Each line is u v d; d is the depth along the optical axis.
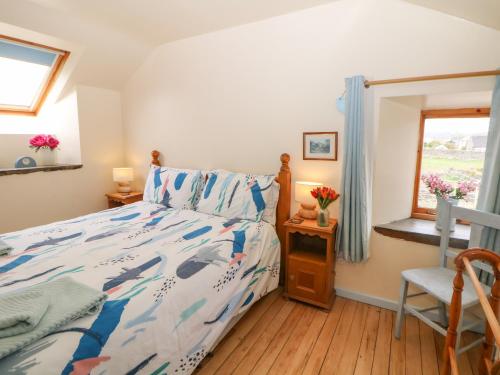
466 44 1.82
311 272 2.26
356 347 1.87
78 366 0.99
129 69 3.28
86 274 1.49
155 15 2.39
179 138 3.17
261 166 2.70
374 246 2.31
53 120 3.42
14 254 1.73
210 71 2.83
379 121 2.16
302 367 1.71
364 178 2.12
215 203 2.56
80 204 3.31
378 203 2.32
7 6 2.11
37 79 3.09
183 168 3.21
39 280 1.43
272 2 2.17
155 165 3.30
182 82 3.04
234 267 1.81
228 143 2.85
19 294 1.21
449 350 1.24
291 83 2.43
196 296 1.50
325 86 2.30
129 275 1.49
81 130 3.22
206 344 1.50
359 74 2.16
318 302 2.26
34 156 3.28
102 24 2.56
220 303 1.65
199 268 1.63
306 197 2.34
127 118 3.55
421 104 2.33
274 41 2.45
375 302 2.33
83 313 1.15
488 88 1.80
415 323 2.11
